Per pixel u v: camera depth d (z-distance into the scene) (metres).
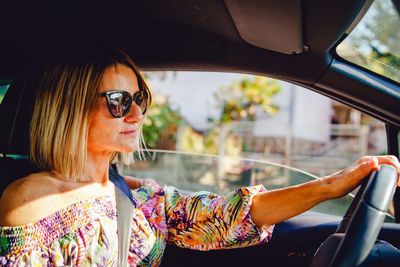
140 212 1.52
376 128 8.98
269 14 1.52
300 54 1.74
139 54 1.86
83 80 1.34
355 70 1.76
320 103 9.76
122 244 1.38
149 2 1.59
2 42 1.66
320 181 1.34
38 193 1.24
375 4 1.52
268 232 1.48
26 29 1.66
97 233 1.29
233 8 1.54
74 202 1.30
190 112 9.13
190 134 8.63
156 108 7.98
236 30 1.68
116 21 1.72
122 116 1.39
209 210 1.51
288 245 1.66
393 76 1.74
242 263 1.69
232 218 1.43
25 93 1.67
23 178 1.27
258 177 2.34
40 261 1.16
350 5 1.41
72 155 1.32
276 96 8.97
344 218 1.25
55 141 1.33
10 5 1.55
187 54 1.84
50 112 1.35
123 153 1.67
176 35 1.78
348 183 1.26
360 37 1.65
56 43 1.77
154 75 8.54
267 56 1.80
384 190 1.03
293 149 9.25
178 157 2.57
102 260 1.28
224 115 8.91
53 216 1.24
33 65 1.71
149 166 2.60
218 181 2.45
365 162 1.25
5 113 1.66
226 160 2.46
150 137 7.65
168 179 2.56
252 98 8.75
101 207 1.36
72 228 1.25
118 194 1.46
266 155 9.14
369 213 1.00
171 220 1.59
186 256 1.66
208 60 1.86
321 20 1.50
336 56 1.75
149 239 1.47
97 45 1.44
